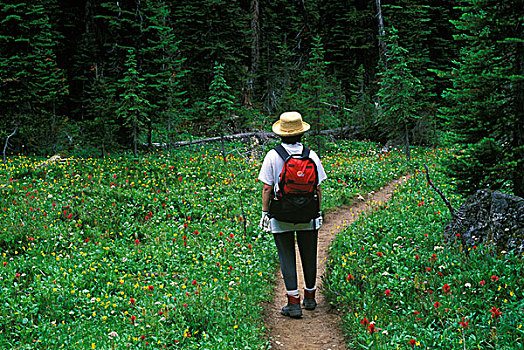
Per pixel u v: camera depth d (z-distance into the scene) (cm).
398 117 2122
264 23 3144
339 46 3002
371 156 2188
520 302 507
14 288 649
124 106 1803
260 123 2544
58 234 902
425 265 659
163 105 2103
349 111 2830
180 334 511
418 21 2559
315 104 2195
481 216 720
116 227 983
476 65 827
